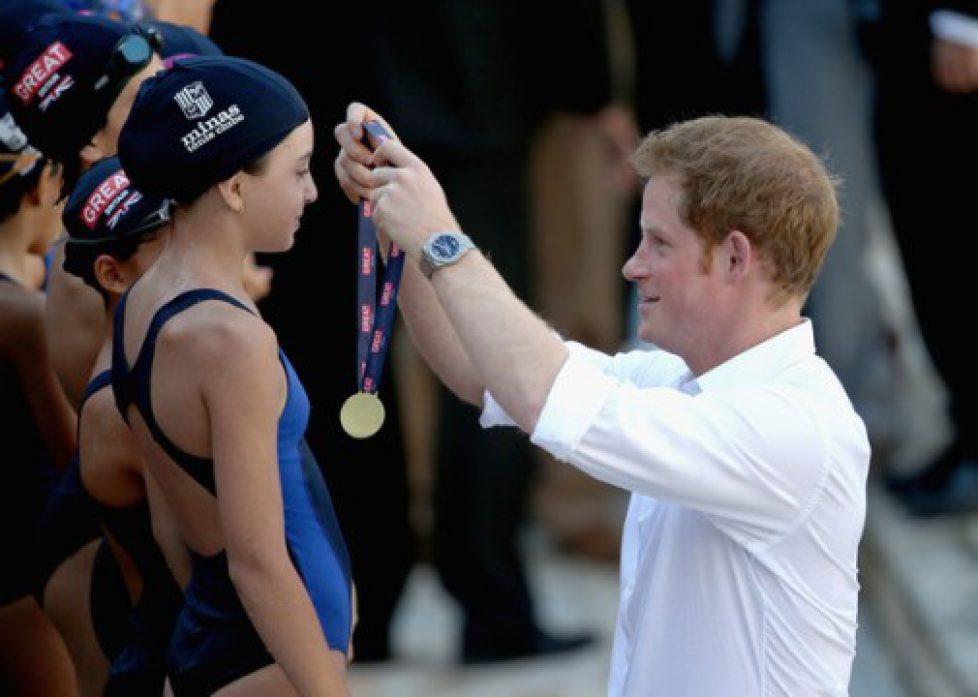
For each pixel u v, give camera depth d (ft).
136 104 32.30
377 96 61.98
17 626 42.32
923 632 66.95
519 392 30.25
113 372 33.45
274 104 32.14
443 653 70.59
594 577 78.43
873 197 78.13
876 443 79.25
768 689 31.48
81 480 37.01
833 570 31.48
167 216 35.58
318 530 34.47
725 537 31.50
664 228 31.58
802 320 32.42
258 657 33.71
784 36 71.46
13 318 40.75
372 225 33.78
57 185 41.22
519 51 64.34
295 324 63.26
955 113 69.41
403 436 67.97
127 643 37.68
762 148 31.40
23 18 40.83
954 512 75.15
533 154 80.59
